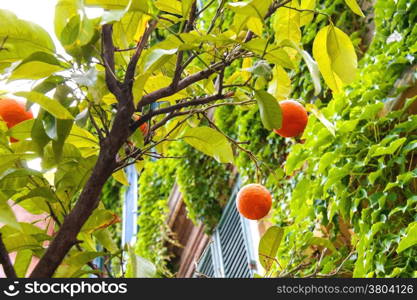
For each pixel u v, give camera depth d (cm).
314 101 402
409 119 288
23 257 184
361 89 324
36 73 153
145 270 140
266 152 454
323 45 182
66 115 146
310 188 334
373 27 394
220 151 192
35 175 169
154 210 715
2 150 177
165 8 186
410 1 319
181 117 215
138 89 151
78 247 177
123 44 165
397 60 309
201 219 604
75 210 141
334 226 326
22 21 155
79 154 178
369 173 302
